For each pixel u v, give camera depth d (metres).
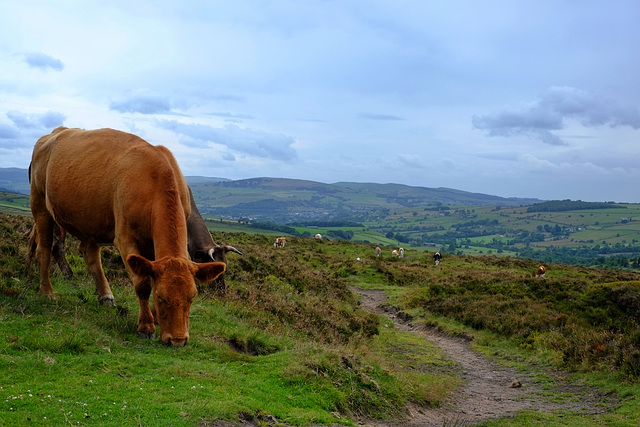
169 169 7.87
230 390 6.50
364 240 167.88
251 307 12.05
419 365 13.39
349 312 16.59
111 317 8.37
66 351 6.59
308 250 46.88
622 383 11.17
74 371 6.04
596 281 33.19
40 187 9.19
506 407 10.17
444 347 16.83
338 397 7.54
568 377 12.58
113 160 8.18
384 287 31.19
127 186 7.72
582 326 16.52
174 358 7.17
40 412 4.81
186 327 7.19
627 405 9.90
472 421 8.70
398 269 37.84
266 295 13.68
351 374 8.45
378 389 8.48
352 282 32.66
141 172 7.77
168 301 6.99
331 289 20.81
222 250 14.34
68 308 8.28
